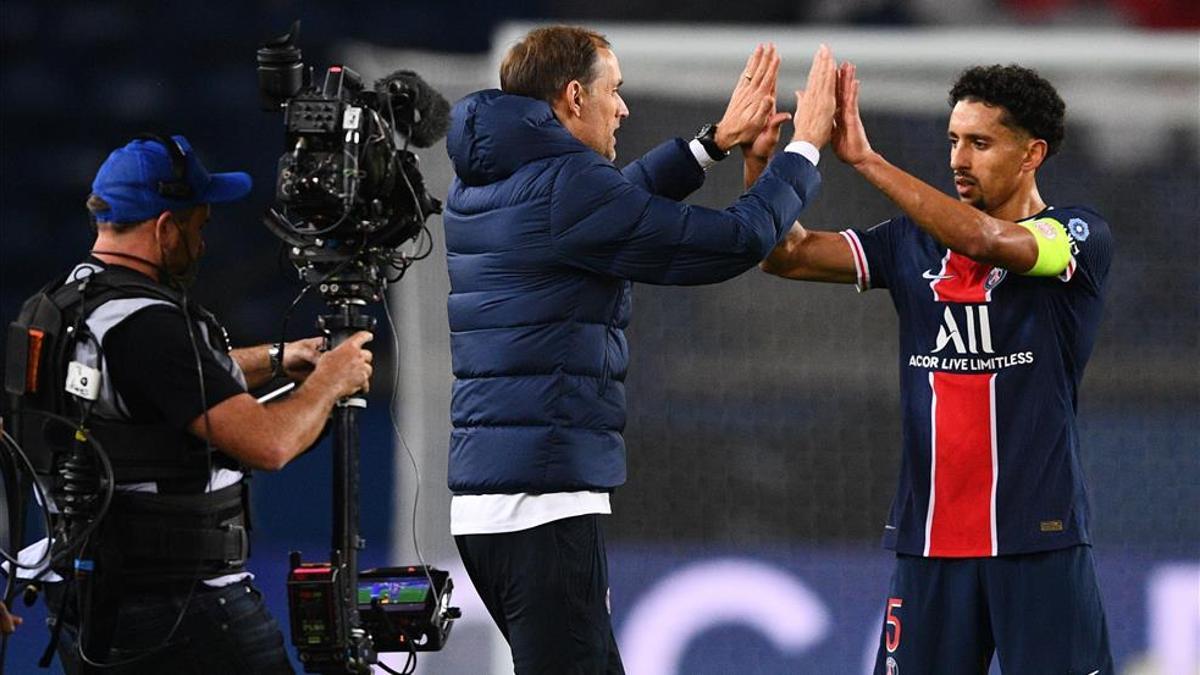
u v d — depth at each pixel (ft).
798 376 71.61
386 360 96.94
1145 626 65.57
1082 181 75.46
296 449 38.83
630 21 126.52
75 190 124.16
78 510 38.29
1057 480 41.50
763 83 44.47
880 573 66.44
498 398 41.81
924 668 42.57
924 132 69.97
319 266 40.86
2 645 39.27
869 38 64.85
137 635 38.52
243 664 39.47
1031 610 41.39
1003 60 64.59
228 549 39.50
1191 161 75.10
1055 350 41.86
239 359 44.19
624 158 68.95
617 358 42.78
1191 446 69.26
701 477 71.10
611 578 66.80
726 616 66.08
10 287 120.16
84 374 38.17
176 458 38.81
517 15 128.77
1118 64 62.85
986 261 40.50
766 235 40.68
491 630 64.80
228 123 126.21
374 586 42.91
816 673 65.21
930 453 42.22
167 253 40.06
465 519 42.52
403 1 129.18
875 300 71.61
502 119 41.63
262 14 129.18
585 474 41.73
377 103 40.70
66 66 128.16
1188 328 74.54
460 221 43.04
